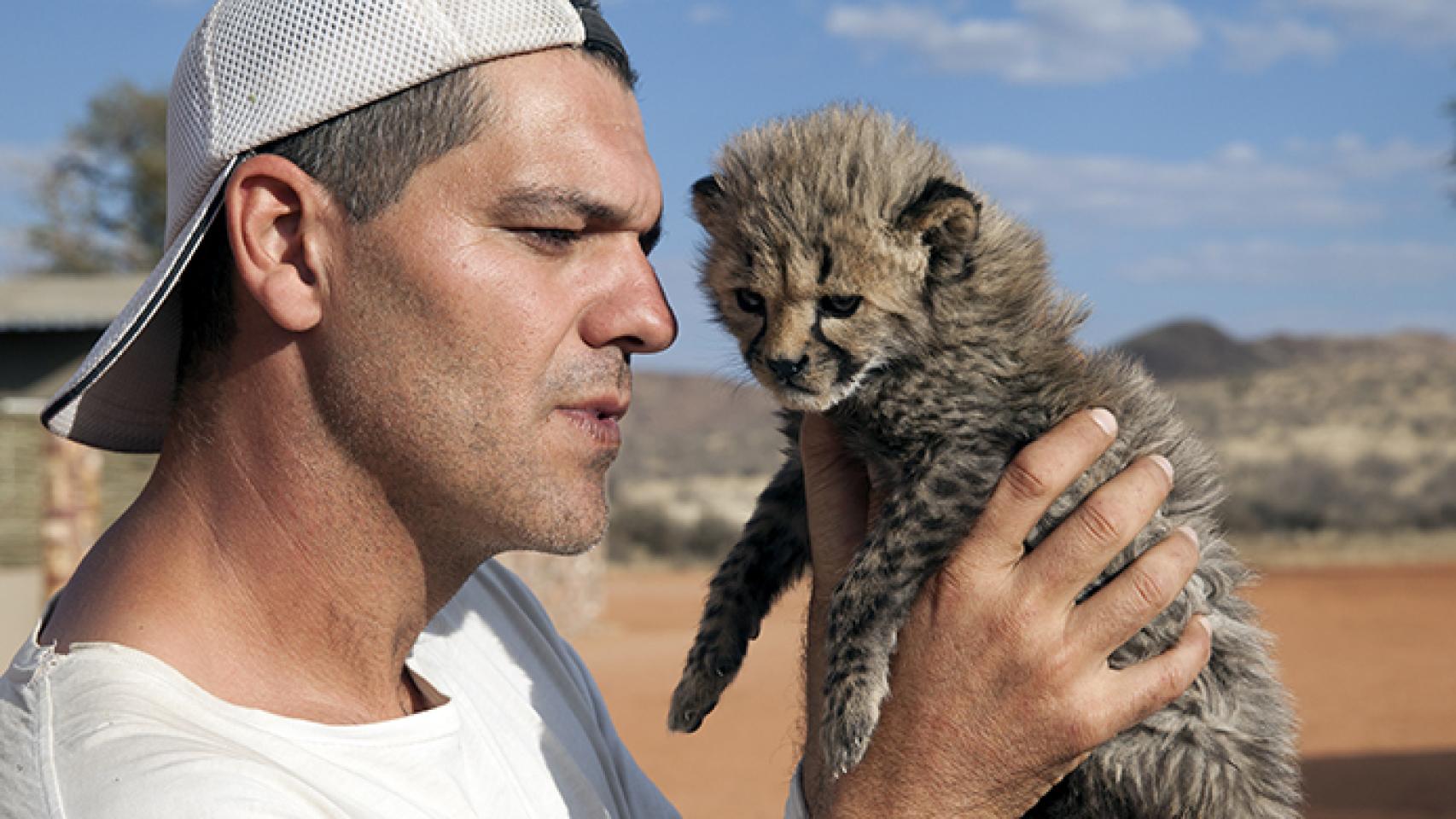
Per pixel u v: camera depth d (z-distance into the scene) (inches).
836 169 36.8
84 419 25.0
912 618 27.0
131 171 390.0
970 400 34.6
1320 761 119.7
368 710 24.4
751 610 36.1
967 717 26.3
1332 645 192.7
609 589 283.1
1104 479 33.0
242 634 23.4
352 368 23.2
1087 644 26.5
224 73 23.2
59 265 385.7
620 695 144.8
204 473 23.7
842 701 30.3
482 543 24.5
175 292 24.4
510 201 23.2
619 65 24.9
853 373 35.9
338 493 23.6
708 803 103.4
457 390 23.3
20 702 21.5
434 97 22.9
